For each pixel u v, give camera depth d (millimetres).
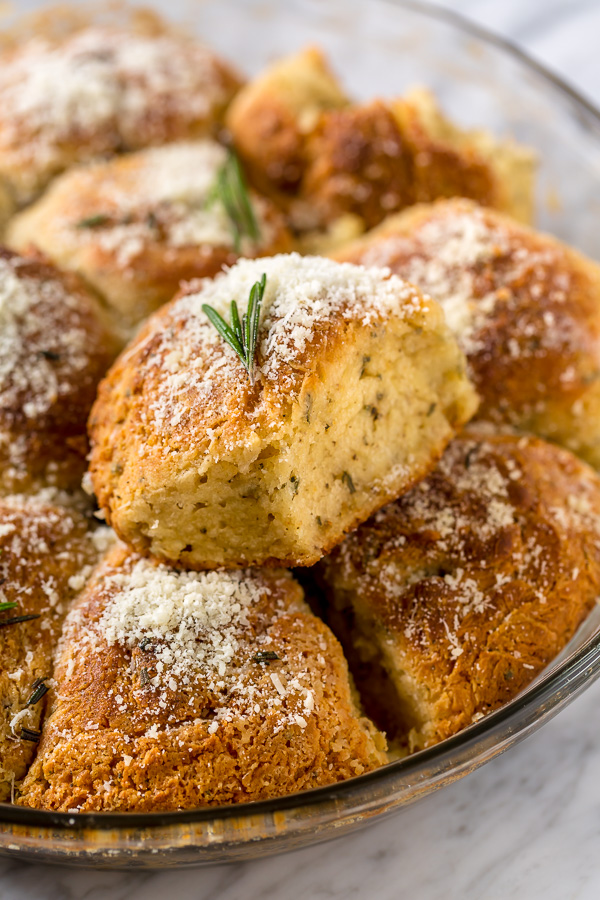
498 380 328
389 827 302
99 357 336
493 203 383
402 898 294
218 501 286
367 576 301
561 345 328
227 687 279
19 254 347
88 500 324
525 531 304
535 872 297
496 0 467
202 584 290
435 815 303
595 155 393
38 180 390
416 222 354
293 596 295
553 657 298
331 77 408
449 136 394
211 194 363
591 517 314
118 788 273
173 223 361
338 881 295
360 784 264
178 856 267
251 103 400
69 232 361
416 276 335
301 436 282
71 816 260
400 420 301
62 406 324
